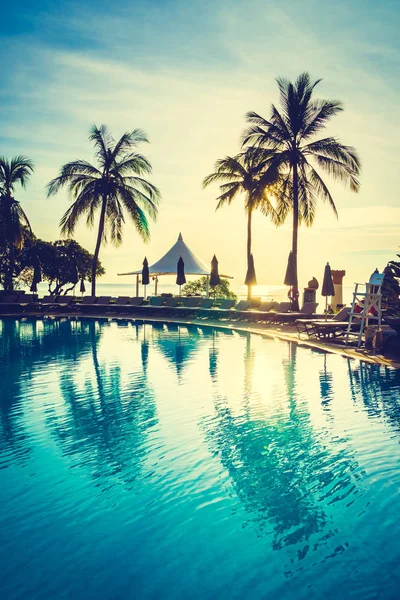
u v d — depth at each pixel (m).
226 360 13.98
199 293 38.66
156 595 3.87
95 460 6.47
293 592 3.88
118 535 4.70
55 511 5.16
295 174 27.20
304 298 27.70
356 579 4.02
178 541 4.59
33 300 34.72
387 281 19.16
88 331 22.30
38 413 8.63
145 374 12.02
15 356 14.90
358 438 7.18
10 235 36.69
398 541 4.53
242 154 31.34
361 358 13.67
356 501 5.28
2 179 36.84
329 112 26.97
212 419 8.20
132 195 35.47
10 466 6.32
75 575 4.12
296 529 4.75
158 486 5.70
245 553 4.39
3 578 4.09
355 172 27.02
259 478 5.88
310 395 9.73
